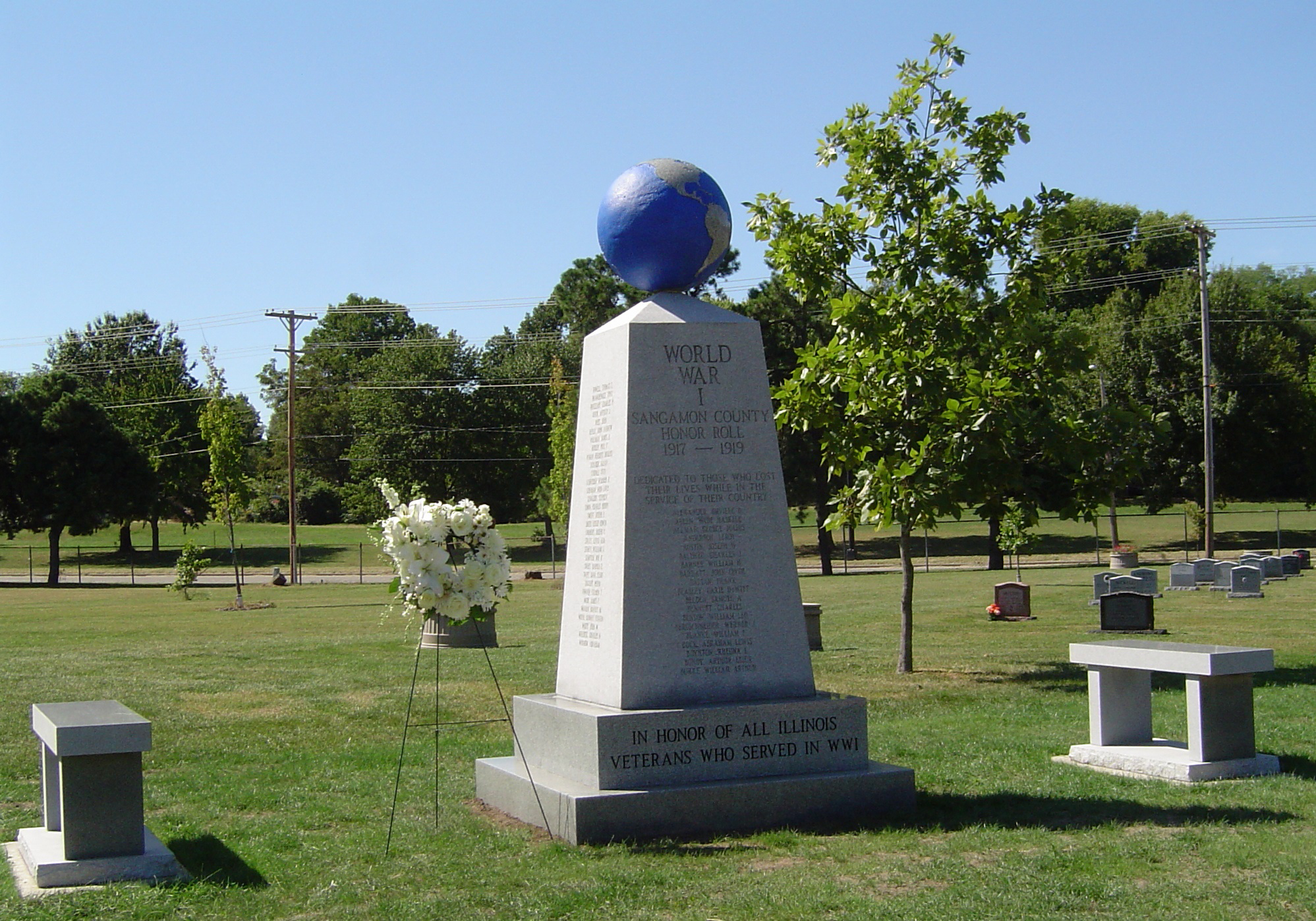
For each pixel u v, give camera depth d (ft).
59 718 25.39
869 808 28.81
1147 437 55.88
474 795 32.65
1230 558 173.27
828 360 56.34
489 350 286.05
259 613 114.21
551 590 140.87
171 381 276.00
